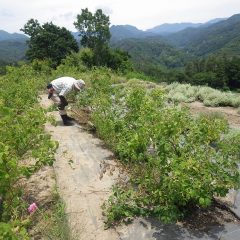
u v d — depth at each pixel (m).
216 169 4.23
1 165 3.87
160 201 4.32
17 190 4.37
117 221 4.42
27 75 16.16
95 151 6.96
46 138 5.07
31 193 5.18
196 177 4.02
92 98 8.80
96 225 4.39
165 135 4.37
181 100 12.86
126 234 4.18
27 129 4.88
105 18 60.59
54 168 6.10
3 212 4.30
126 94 7.27
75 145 7.36
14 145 4.74
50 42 60.72
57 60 60.28
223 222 4.34
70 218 4.48
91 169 6.06
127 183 5.15
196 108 11.48
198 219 4.40
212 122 4.80
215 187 4.18
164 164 4.28
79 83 9.11
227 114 10.44
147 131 4.71
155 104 5.99
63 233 3.93
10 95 8.98
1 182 4.00
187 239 4.02
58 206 4.51
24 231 3.38
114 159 6.47
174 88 15.14
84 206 4.83
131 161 5.61
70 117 9.56
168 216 4.13
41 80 15.90
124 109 7.03
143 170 4.98
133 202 4.66
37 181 5.59
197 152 4.35
